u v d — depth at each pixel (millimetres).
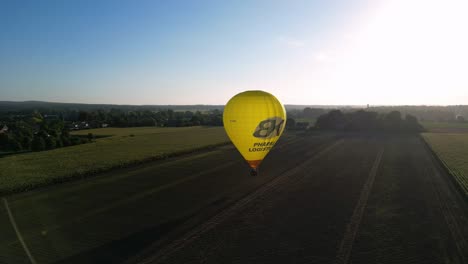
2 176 25750
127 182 24594
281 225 15625
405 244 13555
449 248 13172
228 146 46688
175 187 22906
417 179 25297
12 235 14578
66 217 16875
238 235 14461
